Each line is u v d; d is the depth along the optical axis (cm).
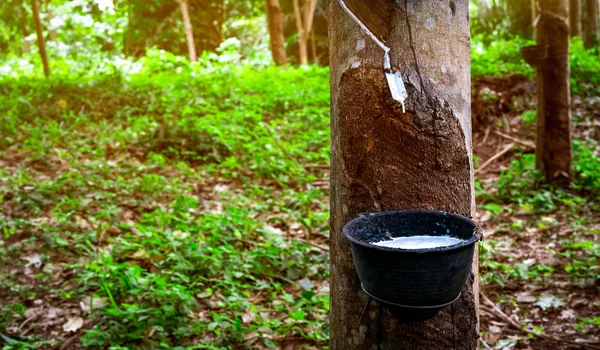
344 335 210
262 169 672
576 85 987
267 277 436
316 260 461
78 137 751
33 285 416
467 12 207
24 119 808
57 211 534
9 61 1546
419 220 191
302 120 873
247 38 1997
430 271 162
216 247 464
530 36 1744
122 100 895
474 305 204
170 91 928
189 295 374
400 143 197
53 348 344
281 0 1945
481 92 902
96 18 1850
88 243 462
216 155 709
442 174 198
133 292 369
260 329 356
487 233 538
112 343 337
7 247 468
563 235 521
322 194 629
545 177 644
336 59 211
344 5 194
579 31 1525
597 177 641
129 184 605
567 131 634
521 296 416
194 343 346
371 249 164
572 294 415
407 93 195
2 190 570
